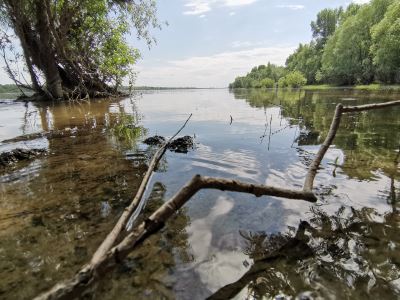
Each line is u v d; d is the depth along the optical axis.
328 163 4.25
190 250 2.23
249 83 133.62
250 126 7.98
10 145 6.17
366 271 1.94
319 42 81.75
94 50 24.31
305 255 2.13
